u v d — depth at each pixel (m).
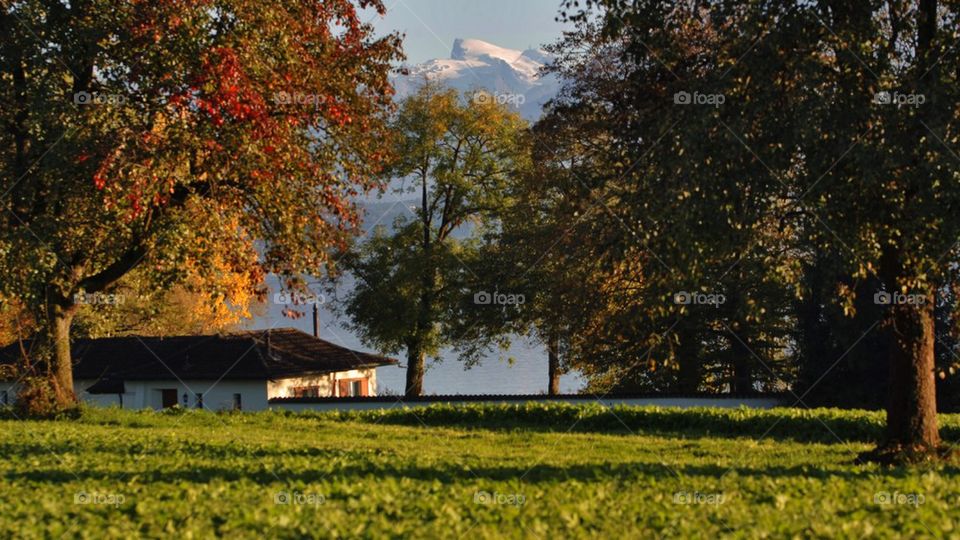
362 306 49.78
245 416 29.70
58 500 12.42
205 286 25.98
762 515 10.80
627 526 10.55
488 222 51.50
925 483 12.75
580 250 35.75
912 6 15.49
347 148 27.45
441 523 10.70
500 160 51.56
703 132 14.52
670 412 28.17
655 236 15.24
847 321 37.59
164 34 23.28
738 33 15.00
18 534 10.55
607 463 16.86
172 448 19.11
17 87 25.19
